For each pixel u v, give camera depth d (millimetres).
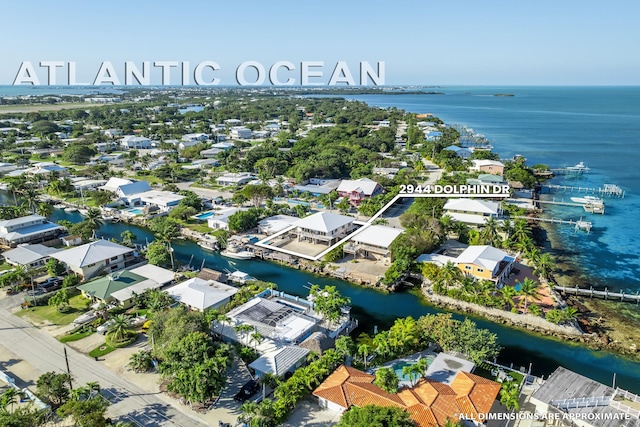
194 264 108250
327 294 81562
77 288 90812
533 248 103500
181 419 55250
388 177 177125
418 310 85938
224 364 58000
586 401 53656
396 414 47375
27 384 61781
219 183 183250
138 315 80312
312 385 58781
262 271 104250
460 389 55344
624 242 120125
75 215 148375
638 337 75750
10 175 189000
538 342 74688
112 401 58500
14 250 104938
